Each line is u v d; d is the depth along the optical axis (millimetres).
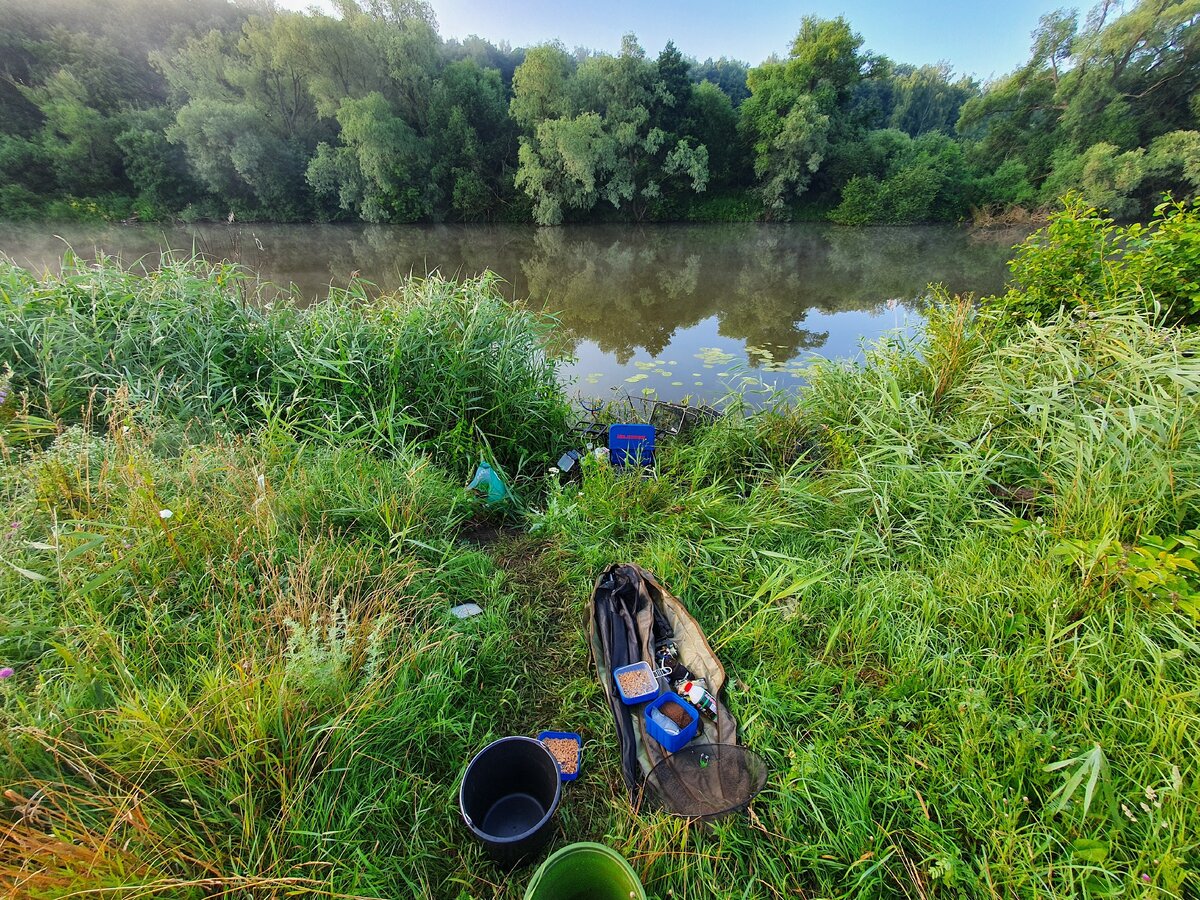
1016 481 2980
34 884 1108
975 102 23234
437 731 1784
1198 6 17031
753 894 1429
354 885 1359
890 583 2365
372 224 22625
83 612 1747
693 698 1917
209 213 22406
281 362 3756
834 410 3881
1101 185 17844
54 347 3297
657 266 13562
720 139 25062
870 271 12625
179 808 1408
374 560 2395
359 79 22141
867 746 1739
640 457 3617
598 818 1657
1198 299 3621
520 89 21719
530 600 2551
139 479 2283
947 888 1407
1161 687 1687
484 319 3922
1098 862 1348
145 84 24203
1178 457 2445
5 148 19891
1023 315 4359
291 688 1604
